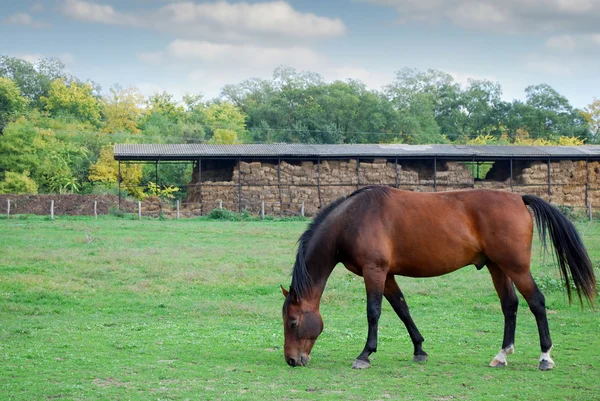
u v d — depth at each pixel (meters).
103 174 58.94
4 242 23.69
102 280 17.16
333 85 85.12
